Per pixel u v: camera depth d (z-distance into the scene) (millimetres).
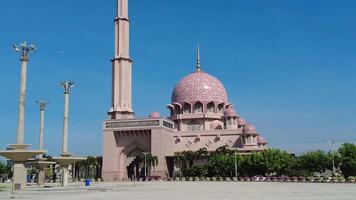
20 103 60938
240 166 135000
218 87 170000
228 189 65875
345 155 126688
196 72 175125
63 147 83188
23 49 62406
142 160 144250
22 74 61844
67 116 85188
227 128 161375
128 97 148125
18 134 59844
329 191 56562
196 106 166000
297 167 140000
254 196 47594
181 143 156875
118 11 149875
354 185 76250
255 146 151000
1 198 45938
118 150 146125
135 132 144500
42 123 103938
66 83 86000
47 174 149000
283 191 58312
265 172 133500
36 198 45750
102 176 143875
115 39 149625
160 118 142375
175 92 172125
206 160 147250
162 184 92438
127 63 148750
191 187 74625
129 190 64562
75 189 65875
